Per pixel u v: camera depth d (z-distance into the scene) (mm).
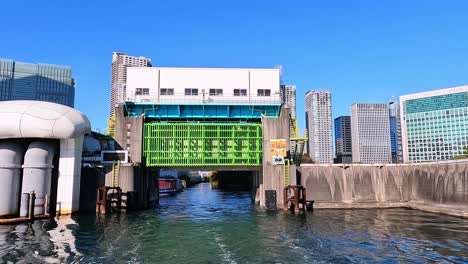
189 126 53406
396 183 53406
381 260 22328
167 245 26938
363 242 27484
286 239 28938
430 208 46625
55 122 41688
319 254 23938
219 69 55250
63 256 23344
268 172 51781
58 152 44812
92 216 43344
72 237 29656
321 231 32438
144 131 53250
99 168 49406
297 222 38188
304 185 52062
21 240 28266
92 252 24500
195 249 25625
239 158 53250
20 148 41906
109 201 46719
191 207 58375
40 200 41094
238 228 34656
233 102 54438
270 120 53438
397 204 52219
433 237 29094
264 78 55500
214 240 28781
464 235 29766
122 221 39531
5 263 21578
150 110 54000
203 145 53188
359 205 51531
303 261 22281
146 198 55219
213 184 154125
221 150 53219
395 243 27000
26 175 40719
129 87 54281
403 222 37406
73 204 44406
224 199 79125
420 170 51438
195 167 54531
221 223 38188
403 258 22719
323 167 52688
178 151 53031
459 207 42625
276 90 55188
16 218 38094
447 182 45844
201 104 53562
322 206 51125
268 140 52938
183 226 36094
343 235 30406
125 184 49000
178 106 53562
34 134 41000
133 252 24656
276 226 35656
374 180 53062
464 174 43031
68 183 44062
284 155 51844
